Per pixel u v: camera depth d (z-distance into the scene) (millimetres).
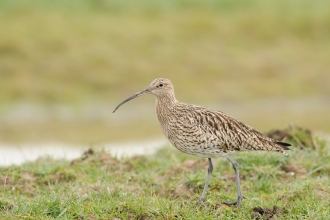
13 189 11992
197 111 11680
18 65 26172
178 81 26453
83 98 24891
